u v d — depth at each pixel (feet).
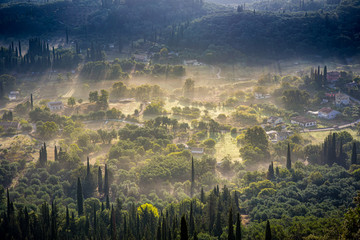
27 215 587.68
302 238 489.67
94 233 578.66
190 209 570.46
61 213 632.79
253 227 540.52
